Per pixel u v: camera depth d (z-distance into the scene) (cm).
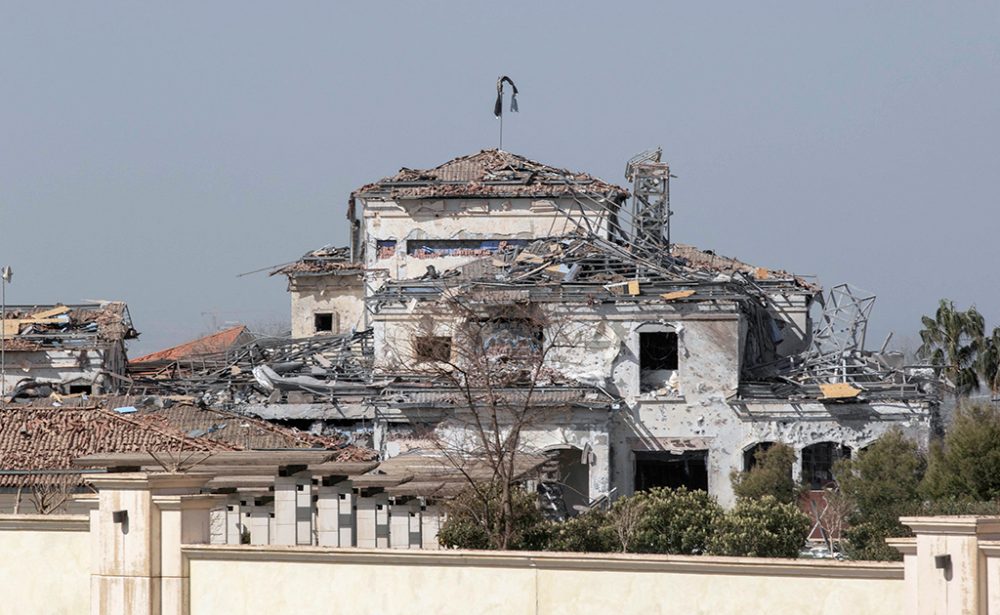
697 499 14600
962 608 6122
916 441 18188
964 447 14912
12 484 15200
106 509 7731
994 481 14775
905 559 6356
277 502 10225
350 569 7338
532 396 19688
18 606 7969
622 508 14362
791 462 19062
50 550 7956
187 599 7600
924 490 15250
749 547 13912
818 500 18312
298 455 10306
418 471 14000
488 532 12888
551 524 13825
